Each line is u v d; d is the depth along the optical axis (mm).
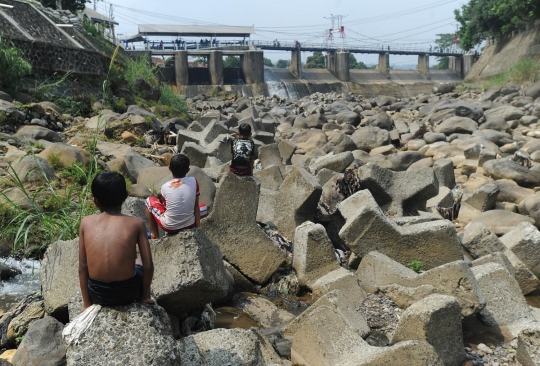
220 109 34531
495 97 35594
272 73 77250
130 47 64250
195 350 4297
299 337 5055
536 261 7469
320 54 106312
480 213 10422
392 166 14828
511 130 22156
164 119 21797
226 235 7090
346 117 26578
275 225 8328
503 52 61812
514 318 5832
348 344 4824
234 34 74562
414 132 21906
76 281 5352
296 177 8188
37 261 7395
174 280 4680
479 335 5629
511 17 58656
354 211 8008
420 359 4344
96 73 21609
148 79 25625
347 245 7246
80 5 42719
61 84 18953
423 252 7078
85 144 13188
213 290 4840
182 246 4773
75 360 3414
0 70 16047
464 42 69188
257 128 20422
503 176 12898
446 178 11891
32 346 4652
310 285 6852
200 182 8469
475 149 14906
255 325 6008
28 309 5566
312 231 6961
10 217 7719
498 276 6055
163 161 13539
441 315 4891
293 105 43219
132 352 3482
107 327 3535
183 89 63969
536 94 31438
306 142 19766
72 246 5602
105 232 3639
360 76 84938
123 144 14375
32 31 20156
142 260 3699
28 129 12805
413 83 86312
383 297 6285
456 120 21844
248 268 7070
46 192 8617
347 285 6348
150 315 3648
